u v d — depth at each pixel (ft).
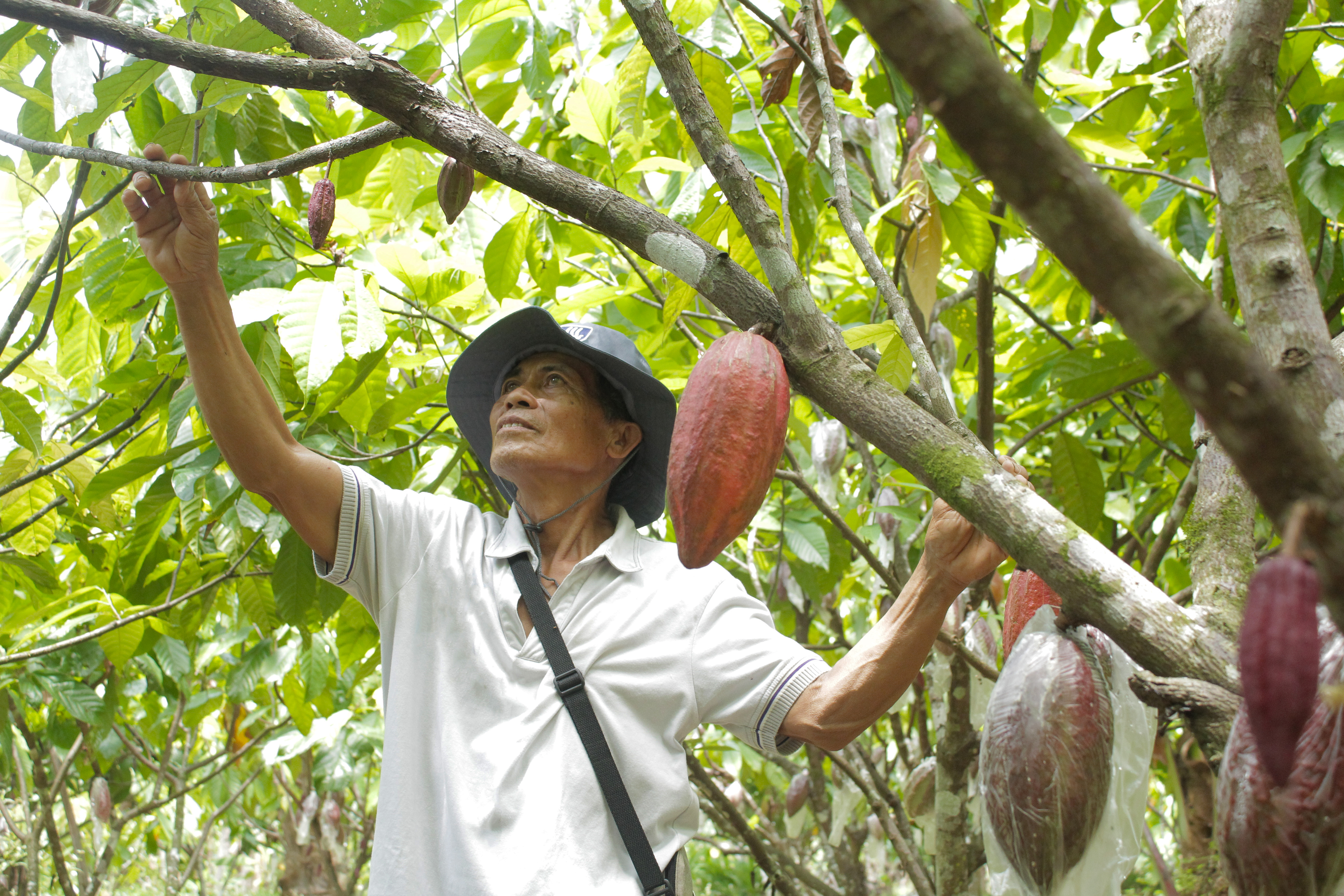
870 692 4.72
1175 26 7.70
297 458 5.11
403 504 5.37
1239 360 1.32
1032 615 3.50
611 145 8.03
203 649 12.98
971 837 7.46
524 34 8.12
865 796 9.32
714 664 5.08
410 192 8.11
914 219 6.36
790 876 11.37
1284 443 1.35
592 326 5.78
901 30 1.30
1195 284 1.34
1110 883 2.82
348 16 4.43
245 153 6.89
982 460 2.70
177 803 16.46
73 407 10.36
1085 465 7.83
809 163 5.16
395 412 7.06
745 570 10.09
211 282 4.70
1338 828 2.07
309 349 5.52
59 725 12.85
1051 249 1.40
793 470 7.64
